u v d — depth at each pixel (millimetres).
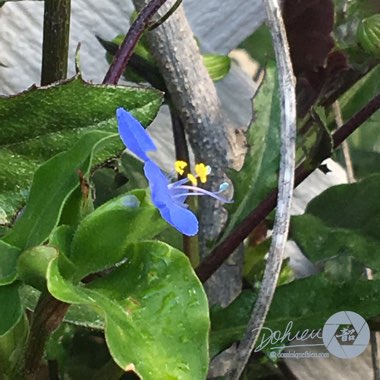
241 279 232
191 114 224
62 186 121
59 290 111
